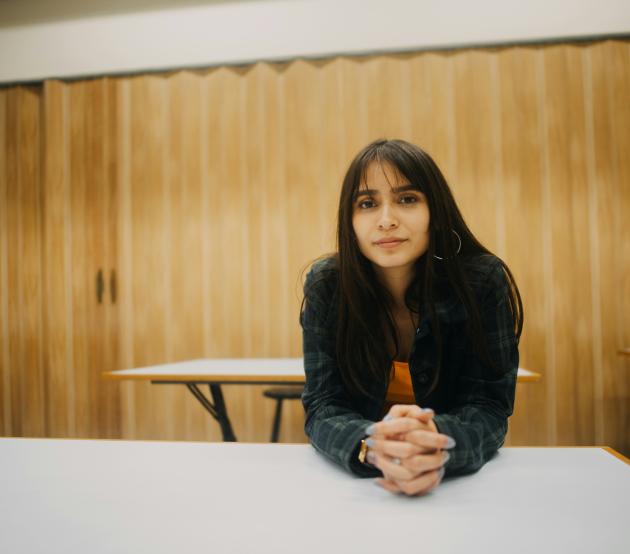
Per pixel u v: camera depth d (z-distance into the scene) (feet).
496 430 2.38
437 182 2.80
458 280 2.84
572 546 1.38
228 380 5.65
